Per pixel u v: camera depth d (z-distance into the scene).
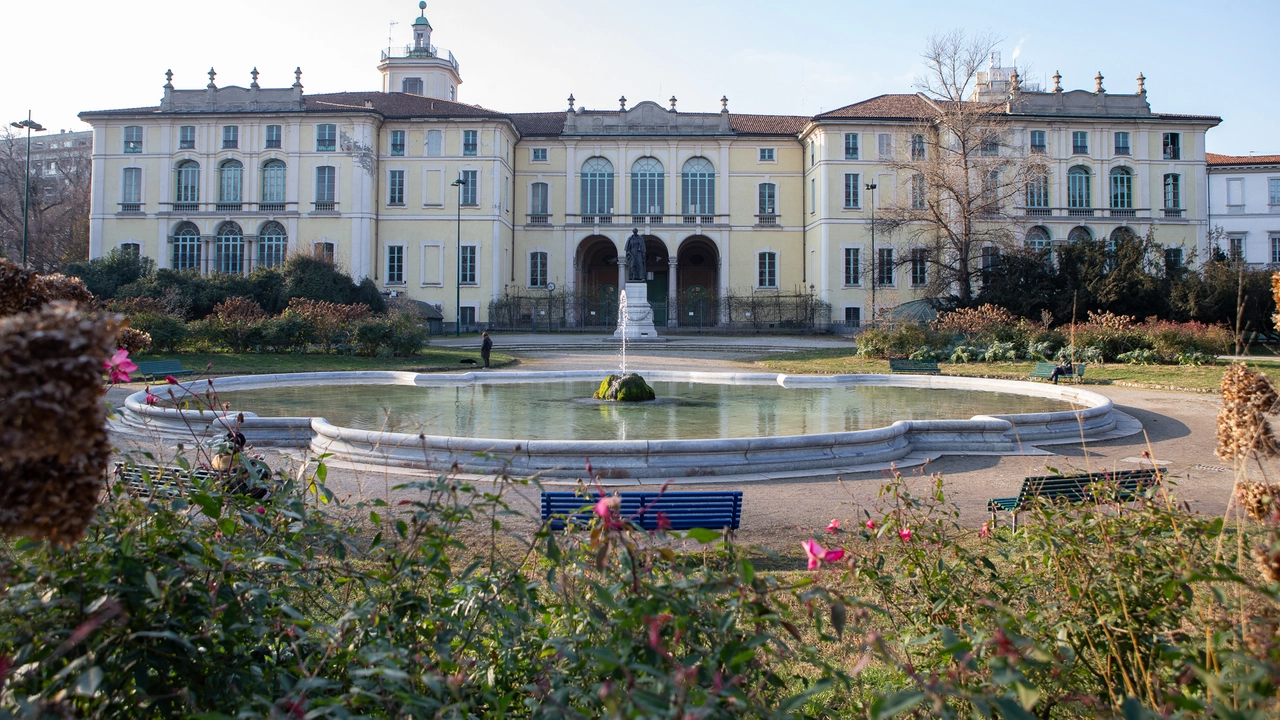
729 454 10.84
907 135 52.53
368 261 57.56
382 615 3.25
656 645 2.51
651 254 70.31
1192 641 3.36
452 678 2.71
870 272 57.50
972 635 3.25
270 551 3.55
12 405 1.89
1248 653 2.66
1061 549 3.87
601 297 63.41
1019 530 4.45
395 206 58.97
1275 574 2.82
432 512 3.61
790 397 19.36
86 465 2.17
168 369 22.47
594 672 3.03
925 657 3.85
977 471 11.38
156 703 2.85
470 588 3.52
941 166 45.94
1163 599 3.53
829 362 33.12
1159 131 60.12
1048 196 59.62
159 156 57.75
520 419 14.74
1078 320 41.00
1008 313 37.47
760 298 61.47
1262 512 3.22
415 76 72.00
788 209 63.50
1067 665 3.37
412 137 59.00
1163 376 26.20
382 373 23.67
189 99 57.94
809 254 62.19
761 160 63.47
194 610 3.01
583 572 3.55
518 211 63.44
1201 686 3.12
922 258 49.59
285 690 2.83
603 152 63.31
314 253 50.72
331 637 3.11
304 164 57.47
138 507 3.33
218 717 2.35
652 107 63.25
